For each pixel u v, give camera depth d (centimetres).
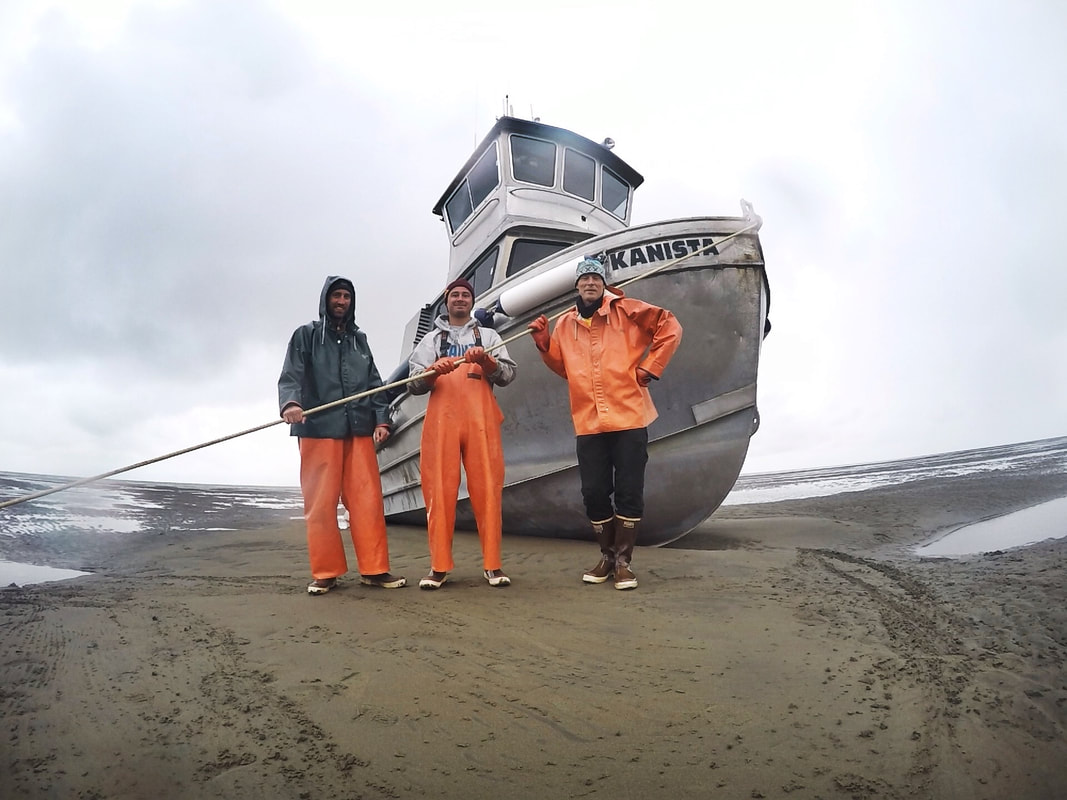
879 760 159
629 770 159
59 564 565
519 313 554
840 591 335
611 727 182
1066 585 300
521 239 662
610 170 787
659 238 525
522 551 545
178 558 591
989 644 233
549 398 574
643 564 444
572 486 589
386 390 378
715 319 535
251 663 239
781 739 172
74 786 154
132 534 803
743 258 531
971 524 621
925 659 221
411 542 657
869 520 696
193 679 223
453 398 387
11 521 925
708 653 239
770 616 287
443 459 382
